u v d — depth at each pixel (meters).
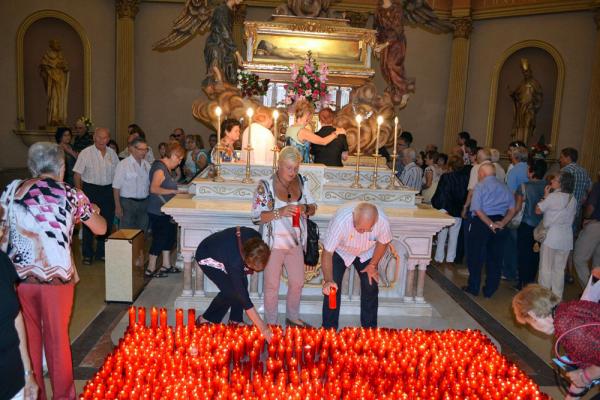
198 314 5.47
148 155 9.05
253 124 6.56
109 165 7.43
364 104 8.15
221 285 4.26
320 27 8.13
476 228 6.62
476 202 6.55
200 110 8.21
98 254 7.80
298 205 4.58
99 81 13.68
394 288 5.86
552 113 13.27
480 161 7.57
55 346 3.35
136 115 14.04
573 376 2.81
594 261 6.82
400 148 9.59
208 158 9.30
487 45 14.12
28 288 3.22
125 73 13.55
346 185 6.26
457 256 8.51
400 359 3.95
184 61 14.06
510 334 5.48
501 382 3.64
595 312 2.66
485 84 14.20
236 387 3.47
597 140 12.09
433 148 10.03
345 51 8.27
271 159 6.59
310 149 6.73
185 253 5.45
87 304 5.77
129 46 13.53
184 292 5.57
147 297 5.95
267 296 4.76
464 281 7.45
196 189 5.89
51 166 3.31
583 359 2.63
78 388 3.99
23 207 3.18
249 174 5.96
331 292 4.34
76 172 7.24
